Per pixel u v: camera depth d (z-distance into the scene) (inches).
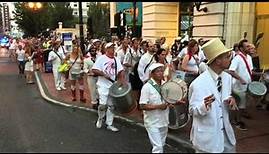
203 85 186.4
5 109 429.7
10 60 1425.9
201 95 185.8
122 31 888.9
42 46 1031.6
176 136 282.0
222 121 189.6
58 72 557.3
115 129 314.3
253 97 324.5
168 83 227.9
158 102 221.8
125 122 339.0
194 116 193.2
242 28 548.1
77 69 448.5
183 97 227.1
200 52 345.1
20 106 448.1
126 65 443.2
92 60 412.5
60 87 563.2
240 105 309.7
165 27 877.2
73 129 320.2
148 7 906.7
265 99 375.2
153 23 879.1
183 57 359.3
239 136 293.0
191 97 190.7
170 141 269.9
